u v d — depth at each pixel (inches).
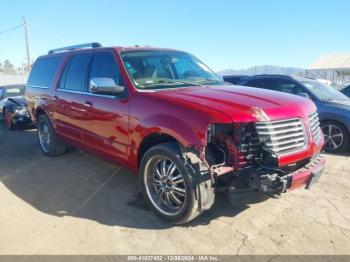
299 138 139.3
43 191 186.4
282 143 132.7
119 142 166.4
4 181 203.9
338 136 263.9
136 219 150.9
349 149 265.1
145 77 169.0
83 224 147.2
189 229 141.3
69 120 211.6
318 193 176.9
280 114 134.1
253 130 129.3
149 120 145.3
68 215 156.3
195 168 129.6
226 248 127.0
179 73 187.8
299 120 140.8
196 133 127.0
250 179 127.2
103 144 179.9
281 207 160.1
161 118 139.9
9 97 417.7
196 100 138.3
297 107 143.6
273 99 145.1
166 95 146.8
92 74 190.4
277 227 141.8
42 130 260.8
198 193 130.0
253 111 129.7
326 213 154.2
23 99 393.7
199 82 180.5
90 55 197.9
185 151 132.5
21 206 166.9
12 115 378.3
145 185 152.6
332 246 127.7
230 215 152.6
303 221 146.7
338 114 260.2
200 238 134.1
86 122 191.5
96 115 180.1
